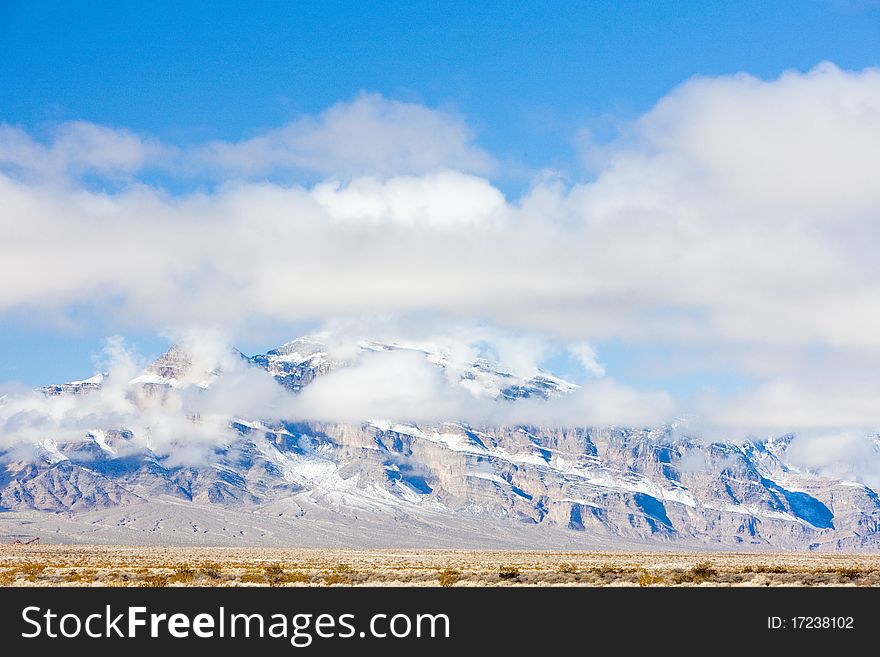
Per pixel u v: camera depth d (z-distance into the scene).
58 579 99.81
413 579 98.62
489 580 96.69
